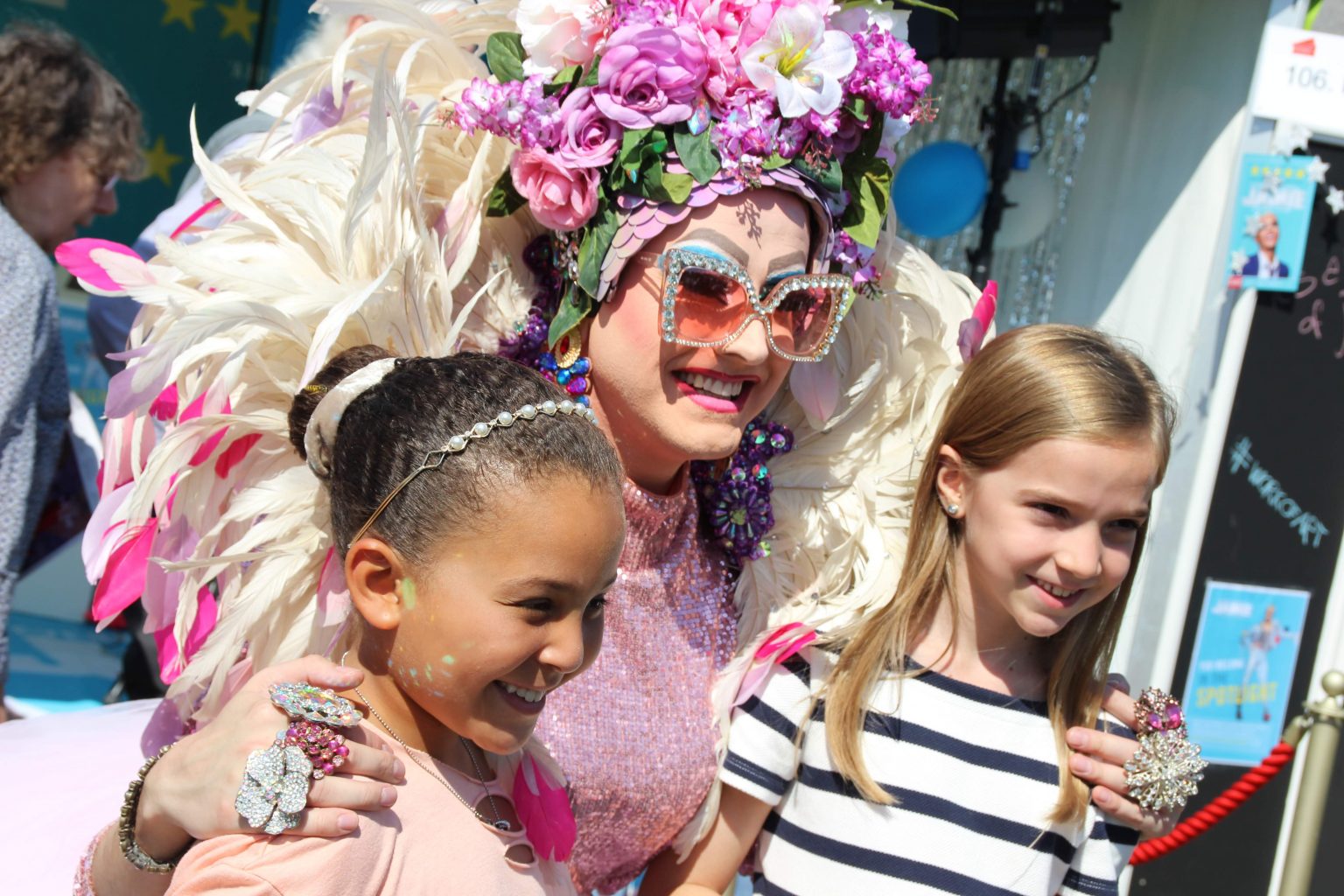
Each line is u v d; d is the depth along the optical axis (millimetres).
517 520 1029
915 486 1763
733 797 1621
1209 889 2771
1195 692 2688
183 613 1420
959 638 1661
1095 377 1507
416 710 1132
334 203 1477
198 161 1455
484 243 1608
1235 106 2637
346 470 1105
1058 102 3049
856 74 1526
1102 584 1546
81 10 3906
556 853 1248
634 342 1465
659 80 1427
